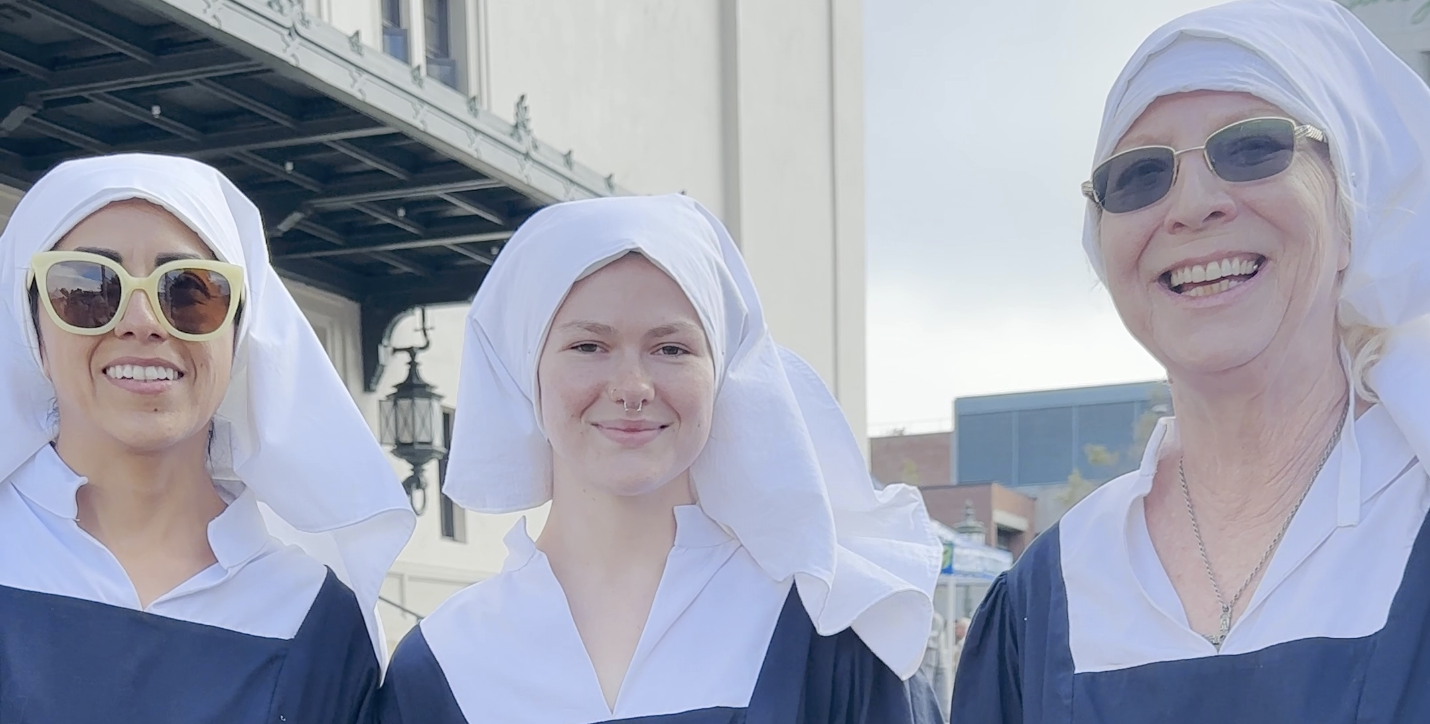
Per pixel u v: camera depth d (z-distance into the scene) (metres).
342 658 2.54
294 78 4.73
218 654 2.41
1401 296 2.19
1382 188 2.21
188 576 2.46
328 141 5.34
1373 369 2.21
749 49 13.20
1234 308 2.17
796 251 14.15
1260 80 2.16
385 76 5.09
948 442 38.38
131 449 2.38
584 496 2.56
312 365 2.59
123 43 4.61
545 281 2.41
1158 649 2.24
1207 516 2.33
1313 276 2.16
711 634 2.48
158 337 2.29
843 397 15.02
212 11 4.25
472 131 5.62
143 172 2.35
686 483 2.60
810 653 2.51
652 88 11.38
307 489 2.54
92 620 2.34
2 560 2.36
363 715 2.54
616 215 2.43
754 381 2.55
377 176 5.87
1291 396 2.25
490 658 2.49
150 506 2.45
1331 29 2.24
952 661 10.59
